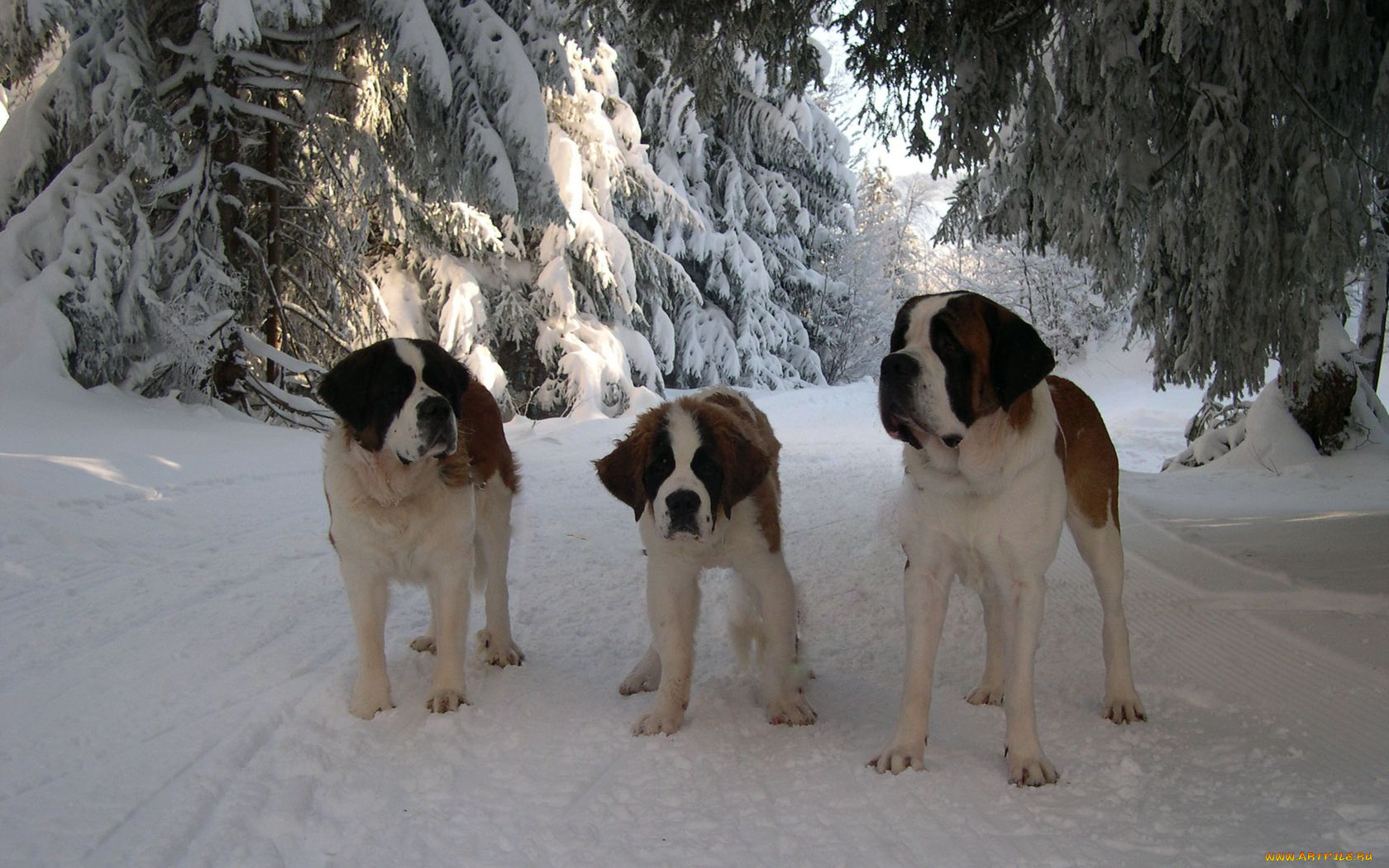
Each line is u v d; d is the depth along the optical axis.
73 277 13.30
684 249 30.55
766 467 4.19
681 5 6.99
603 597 6.30
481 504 4.83
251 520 8.31
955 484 3.49
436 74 15.46
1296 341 6.16
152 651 4.86
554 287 22.78
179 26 15.73
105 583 6.17
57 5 12.83
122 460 9.84
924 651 3.61
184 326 14.00
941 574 3.64
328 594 6.05
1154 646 5.03
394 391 4.05
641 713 4.14
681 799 3.27
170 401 13.76
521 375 23.89
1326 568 6.26
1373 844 2.79
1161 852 2.82
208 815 3.10
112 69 13.61
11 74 15.73
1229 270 6.20
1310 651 4.69
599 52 25.77
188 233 14.77
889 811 3.17
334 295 18.06
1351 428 12.38
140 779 3.36
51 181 15.21
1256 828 2.95
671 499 3.84
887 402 3.41
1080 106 6.16
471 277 21.27
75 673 4.51
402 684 4.52
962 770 3.53
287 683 4.41
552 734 3.89
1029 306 34.22
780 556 4.33
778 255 35.84
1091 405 4.28
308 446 12.73
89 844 2.89
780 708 4.10
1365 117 6.41
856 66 6.75
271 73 16.06
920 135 6.79
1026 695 3.46
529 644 5.29
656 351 27.69
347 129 16.48
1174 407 26.28
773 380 33.09
